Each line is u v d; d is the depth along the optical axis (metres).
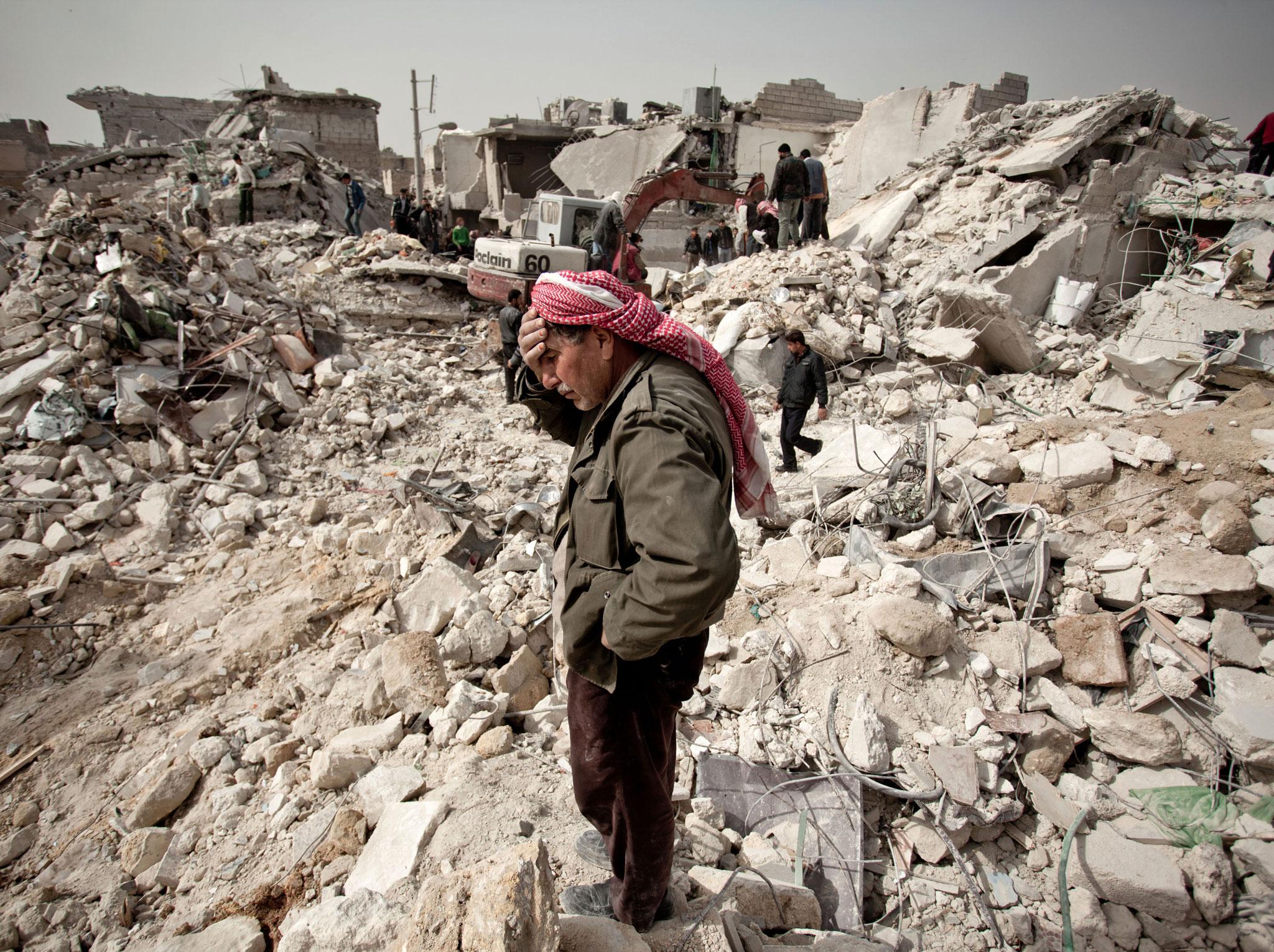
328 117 27.91
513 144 27.17
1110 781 3.42
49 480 6.13
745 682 3.68
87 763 3.84
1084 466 4.71
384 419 7.75
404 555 5.41
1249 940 2.80
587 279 1.64
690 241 18.05
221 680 4.34
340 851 2.90
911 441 5.70
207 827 3.29
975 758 3.32
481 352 10.58
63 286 7.54
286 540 5.90
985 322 8.70
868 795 3.32
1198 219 9.52
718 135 23.62
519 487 6.44
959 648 3.81
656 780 1.87
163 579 5.43
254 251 14.04
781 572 4.54
